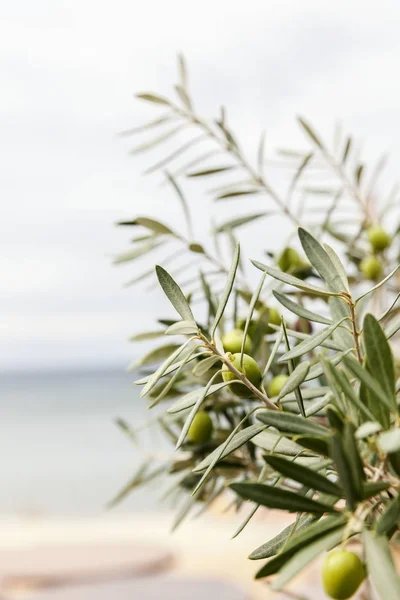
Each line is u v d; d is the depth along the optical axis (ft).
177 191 2.70
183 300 1.99
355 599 2.41
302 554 1.68
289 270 2.80
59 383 90.07
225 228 2.90
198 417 2.59
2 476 38.45
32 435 58.59
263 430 2.03
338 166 3.29
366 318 1.80
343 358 1.76
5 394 92.27
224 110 2.99
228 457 2.67
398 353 2.75
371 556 1.67
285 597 4.60
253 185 3.00
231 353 2.12
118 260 2.81
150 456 2.97
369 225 3.21
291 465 1.74
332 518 1.72
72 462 41.63
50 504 28.68
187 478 2.81
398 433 1.61
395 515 1.69
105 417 63.31
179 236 2.70
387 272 3.14
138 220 2.68
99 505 27.89
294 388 1.91
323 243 2.04
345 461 1.68
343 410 1.86
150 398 2.62
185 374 2.52
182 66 3.07
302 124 3.24
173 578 6.51
